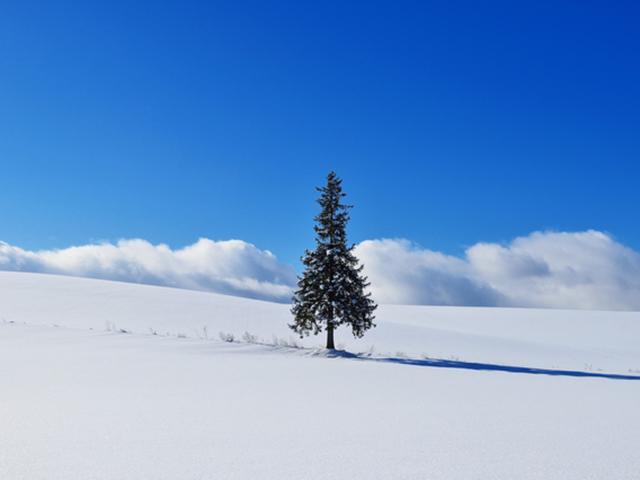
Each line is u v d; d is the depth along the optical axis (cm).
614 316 6694
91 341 2291
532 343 4409
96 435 573
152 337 2553
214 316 4578
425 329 4747
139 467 441
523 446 554
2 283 5394
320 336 4169
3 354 1681
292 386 1129
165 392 964
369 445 545
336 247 2956
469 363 2516
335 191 3009
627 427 692
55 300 4691
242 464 457
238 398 911
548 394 1127
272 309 5366
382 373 1560
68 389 966
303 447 529
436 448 537
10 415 693
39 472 424
